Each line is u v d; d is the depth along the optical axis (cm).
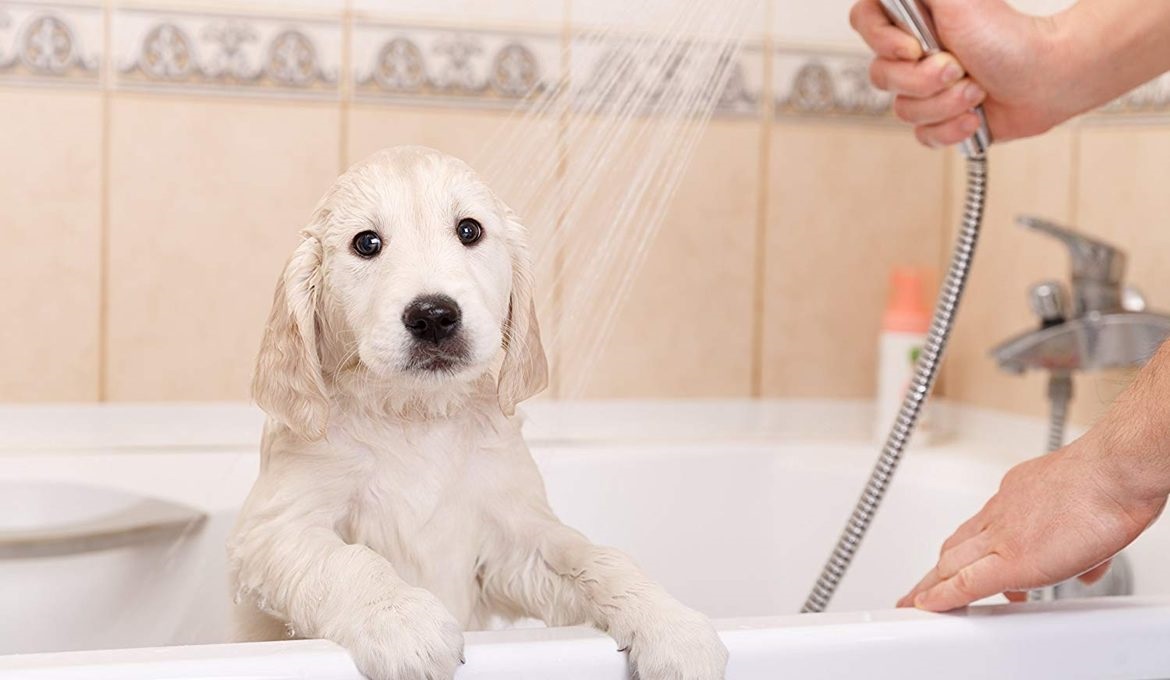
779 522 178
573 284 160
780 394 194
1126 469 88
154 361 169
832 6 191
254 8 168
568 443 177
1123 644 92
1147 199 161
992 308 190
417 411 94
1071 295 168
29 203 164
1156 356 91
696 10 138
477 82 176
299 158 171
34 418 165
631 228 155
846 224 195
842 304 196
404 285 86
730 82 187
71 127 164
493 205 94
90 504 150
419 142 175
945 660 88
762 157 190
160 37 166
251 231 171
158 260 168
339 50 171
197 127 168
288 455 93
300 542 86
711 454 177
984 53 120
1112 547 89
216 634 123
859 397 197
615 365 185
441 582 94
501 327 94
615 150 150
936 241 198
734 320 191
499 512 96
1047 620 91
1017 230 185
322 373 94
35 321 165
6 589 137
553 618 93
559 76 169
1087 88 124
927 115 124
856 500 174
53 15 162
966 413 194
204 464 156
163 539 142
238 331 171
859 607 175
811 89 191
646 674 80
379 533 93
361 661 76
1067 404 155
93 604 139
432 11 174
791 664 85
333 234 91
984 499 163
